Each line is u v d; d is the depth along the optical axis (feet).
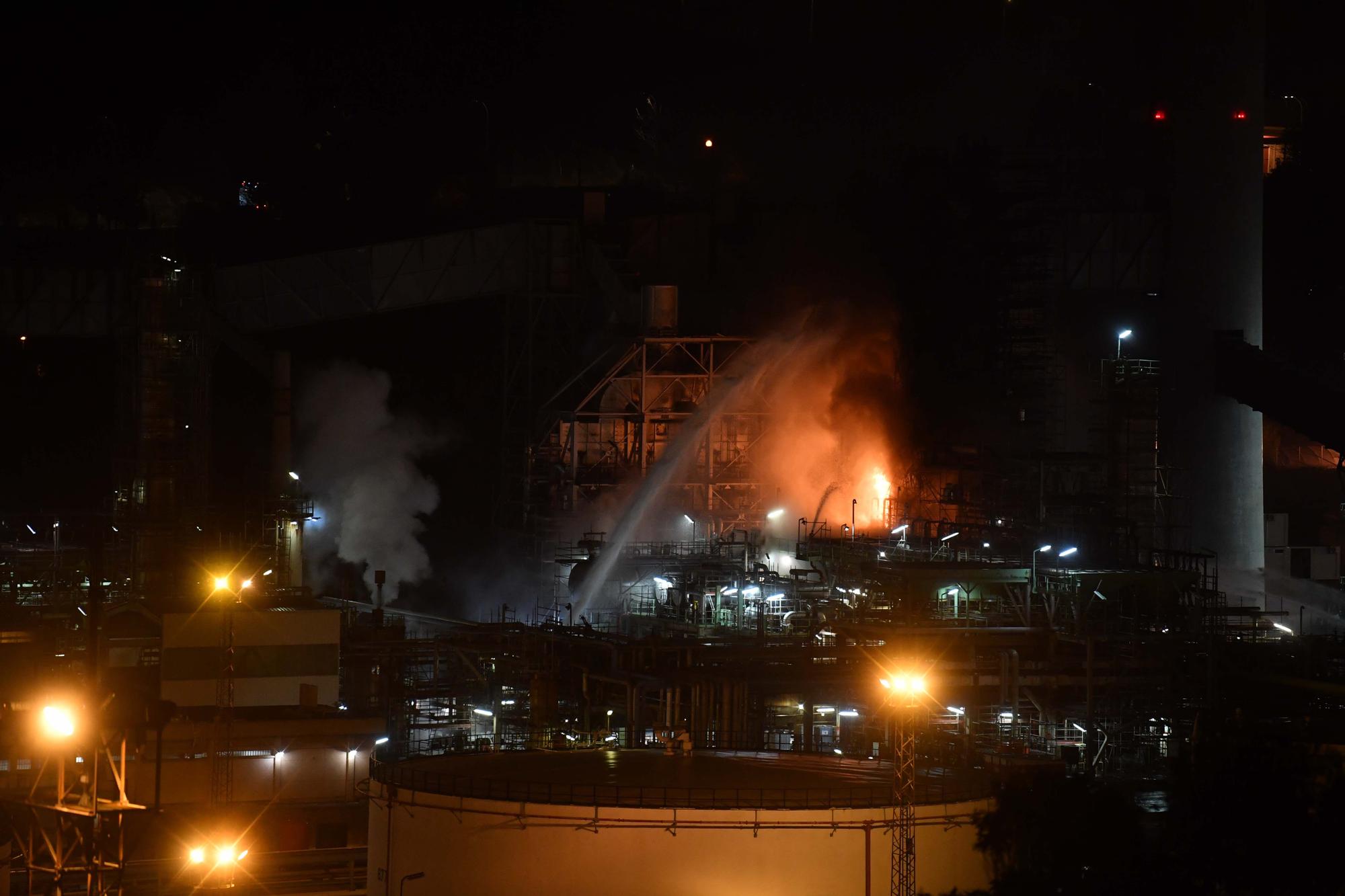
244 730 445.78
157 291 603.67
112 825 312.29
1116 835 330.13
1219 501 654.12
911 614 476.13
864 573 505.66
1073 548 507.71
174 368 605.31
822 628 495.82
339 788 451.94
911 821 326.03
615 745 433.07
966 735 426.92
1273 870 301.84
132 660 502.38
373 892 358.23
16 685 433.48
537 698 488.02
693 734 446.60
